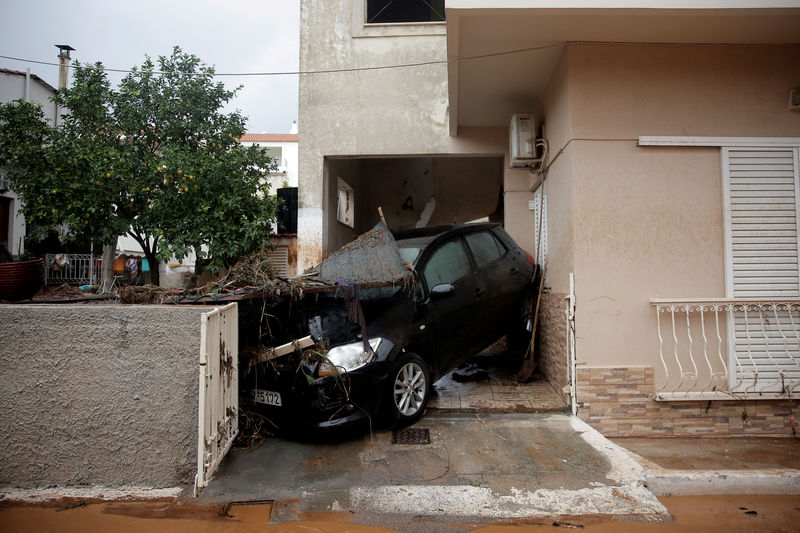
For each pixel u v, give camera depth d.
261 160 8.18
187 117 8.22
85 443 3.21
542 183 5.97
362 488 3.27
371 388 4.01
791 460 3.96
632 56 4.71
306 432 3.96
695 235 4.66
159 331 3.21
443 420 4.57
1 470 3.20
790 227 4.64
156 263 8.29
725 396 4.49
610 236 4.65
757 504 3.32
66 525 2.85
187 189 7.29
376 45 7.36
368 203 11.15
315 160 7.37
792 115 4.70
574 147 4.70
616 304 4.64
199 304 3.74
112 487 3.22
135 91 7.79
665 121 4.69
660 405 4.58
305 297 4.78
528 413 4.75
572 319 4.66
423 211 11.09
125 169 7.36
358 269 4.55
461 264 5.52
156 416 3.22
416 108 7.28
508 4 4.01
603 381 4.59
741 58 4.71
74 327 3.21
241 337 4.25
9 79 12.41
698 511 3.20
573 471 3.54
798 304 4.54
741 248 4.64
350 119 7.34
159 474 3.23
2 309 3.19
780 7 3.93
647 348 4.61
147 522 2.89
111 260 9.05
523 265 6.38
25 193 7.41
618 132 4.69
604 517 3.04
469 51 4.88
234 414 3.70
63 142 7.20
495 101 6.27
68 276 12.55
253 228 7.41
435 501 3.12
